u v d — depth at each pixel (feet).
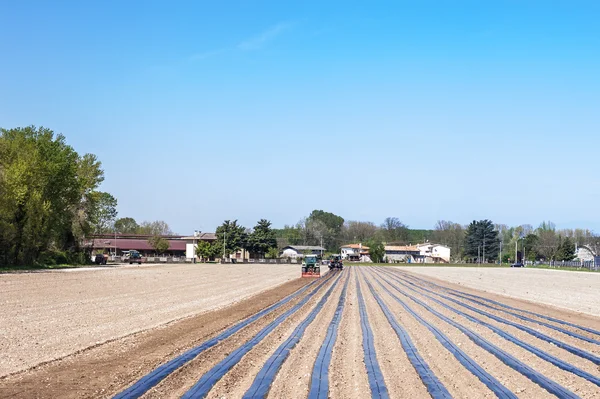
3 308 74.33
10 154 191.52
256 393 33.76
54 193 207.51
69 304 81.61
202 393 33.47
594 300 110.22
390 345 52.44
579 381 39.19
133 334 55.57
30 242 189.37
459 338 57.47
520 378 39.93
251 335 57.00
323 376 38.83
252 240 407.64
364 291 127.44
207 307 85.61
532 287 150.71
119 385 35.04
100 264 254.68
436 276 213.66
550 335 61.16
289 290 128.88
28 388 33.99
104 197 272.10
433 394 34.68
